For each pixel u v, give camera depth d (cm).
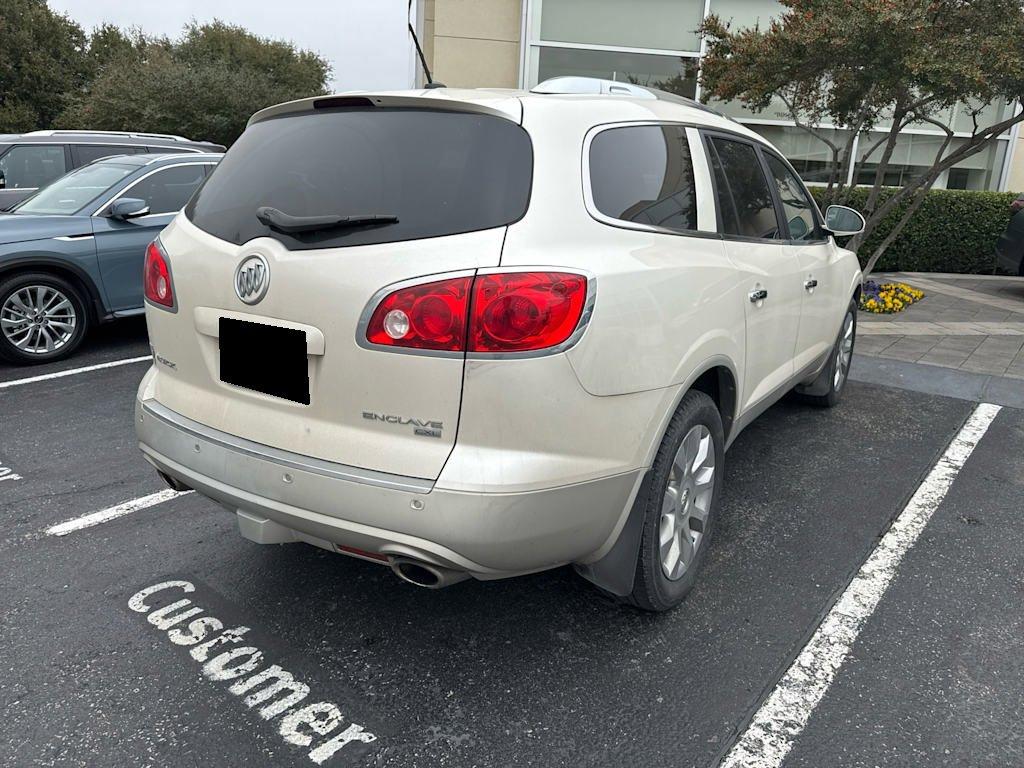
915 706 231
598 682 240
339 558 313
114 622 267
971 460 430
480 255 200
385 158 224
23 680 236
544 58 1073
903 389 570
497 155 217
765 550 324
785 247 359
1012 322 834
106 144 984
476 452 202
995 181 1253
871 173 1198
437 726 221
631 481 231
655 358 232
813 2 705
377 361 204
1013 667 250
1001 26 654
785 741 216
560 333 203
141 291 651
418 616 274
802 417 498
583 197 225
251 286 225
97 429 456
